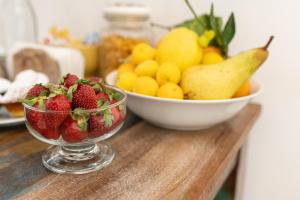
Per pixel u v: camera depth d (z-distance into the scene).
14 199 0.32
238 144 0.46
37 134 0.37
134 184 0.35
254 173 0.70
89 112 0.34
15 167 0.38
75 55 0.65
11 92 0.48
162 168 0.38
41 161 0.39
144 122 0.52
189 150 0.43
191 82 0.45
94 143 0.40
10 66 0.64
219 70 0.45
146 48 0.53
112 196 0.32
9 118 0.48
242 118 0.55
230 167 0.54
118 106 0.37
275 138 0.66
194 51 0.49
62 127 0.35
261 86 0.52
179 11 0.67
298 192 0.67
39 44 0.68
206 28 0.56
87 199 0.32
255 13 0.61
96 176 0.36
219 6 0.63
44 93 0.37
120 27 0.67
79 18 0.79
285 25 0.59
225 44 0.53
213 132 0.49
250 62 0.45
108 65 0.68
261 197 0.71
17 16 0.82
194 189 0.34
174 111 0.45
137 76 0.50
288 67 0.61
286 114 0.63
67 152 0.40
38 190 0.33
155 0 0.69
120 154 0.41
